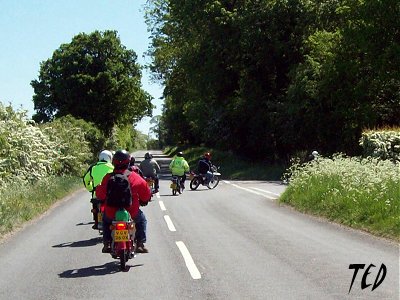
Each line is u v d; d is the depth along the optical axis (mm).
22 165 22312
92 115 67562
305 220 15023
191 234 12820
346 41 37844
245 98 44438
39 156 23984
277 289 7699
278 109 39688
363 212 13766
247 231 13133
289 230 13195
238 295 7430
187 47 49906
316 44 39219
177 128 89500
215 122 47594
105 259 10156
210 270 8992
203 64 46656
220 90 47938
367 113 35750
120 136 78000
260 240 11789
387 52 36156
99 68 67875
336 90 37250
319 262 9438
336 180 17516
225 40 44031
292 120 38562
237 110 44719
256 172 39750
